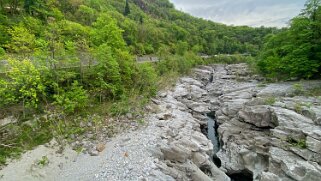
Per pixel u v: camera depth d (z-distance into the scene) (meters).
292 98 24.34
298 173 14.70
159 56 50.03
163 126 20.81
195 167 16.23
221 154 21.92
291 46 32.31
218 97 37.84
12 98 15.38
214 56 93.44
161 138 18.48
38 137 16.08
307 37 29.95
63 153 15.30
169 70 47.16
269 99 25.03
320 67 31.20
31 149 15.06
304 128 17.20
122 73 25.17
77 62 21.28
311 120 18.30
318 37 29.80
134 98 24.48
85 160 14.91
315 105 21.06
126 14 87.94
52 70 18.50
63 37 22.25
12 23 27.75
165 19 135.12
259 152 19.05
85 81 21.62
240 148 20.89
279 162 16.38
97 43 25.66
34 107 17.41
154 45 65.44
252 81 45.56
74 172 13.78
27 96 16.55
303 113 19.92
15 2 34.03
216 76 60.03
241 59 95.56
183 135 20.50
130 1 125.06
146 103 25.31
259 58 49.81
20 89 15.87
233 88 40.41
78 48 22.27
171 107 27.45
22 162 13.95
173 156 16.33
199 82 48.56
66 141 16.36
